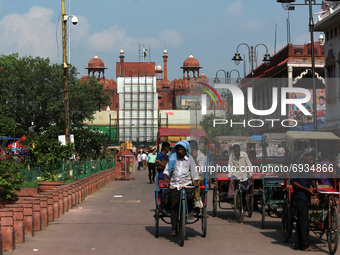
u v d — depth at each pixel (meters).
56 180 20.47
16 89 75.88
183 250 9.94
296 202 10.13
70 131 33.12
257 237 11.62
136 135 114.50
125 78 115.38
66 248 10.04
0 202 15.44
